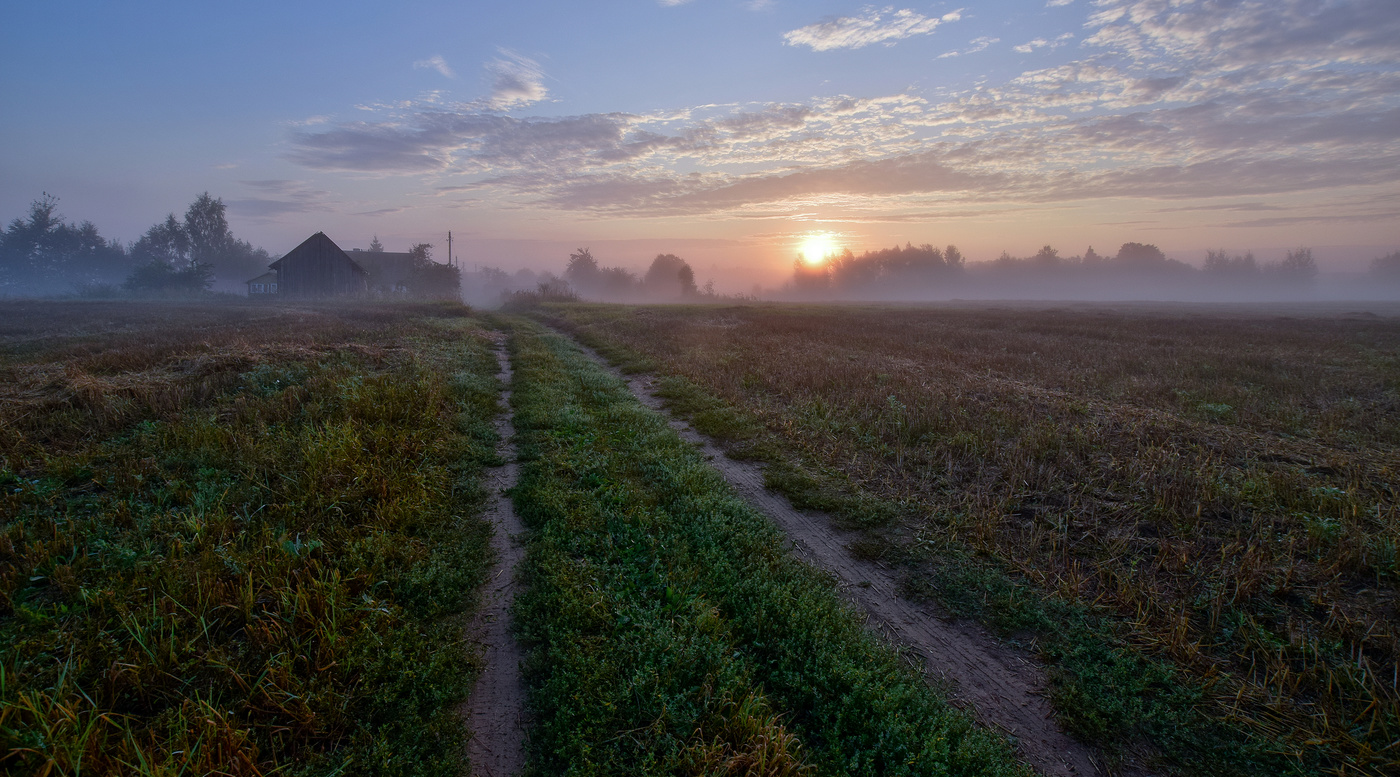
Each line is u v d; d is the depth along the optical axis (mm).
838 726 3541
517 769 3316
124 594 4223
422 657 4020
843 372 14203
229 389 10352
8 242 93125
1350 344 23594
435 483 6871
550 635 4207
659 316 35156
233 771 2957
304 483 6188
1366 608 4688
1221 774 3398
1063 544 5844
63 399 8617
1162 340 24594
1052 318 39531
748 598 4816
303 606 4086
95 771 2891
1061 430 9250
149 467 6512
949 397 11594
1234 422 10555
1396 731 3590
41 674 3469
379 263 73688
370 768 3129
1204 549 5703
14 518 5391
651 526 6102
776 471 7961
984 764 3352
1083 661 4293
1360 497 6641
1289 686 3967
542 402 11188
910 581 5328
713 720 3490
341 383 10133
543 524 6141
